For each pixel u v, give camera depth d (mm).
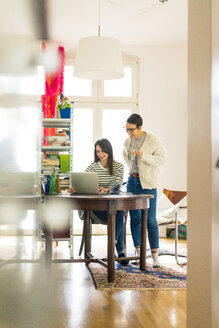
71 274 3740
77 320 2422
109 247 3420
